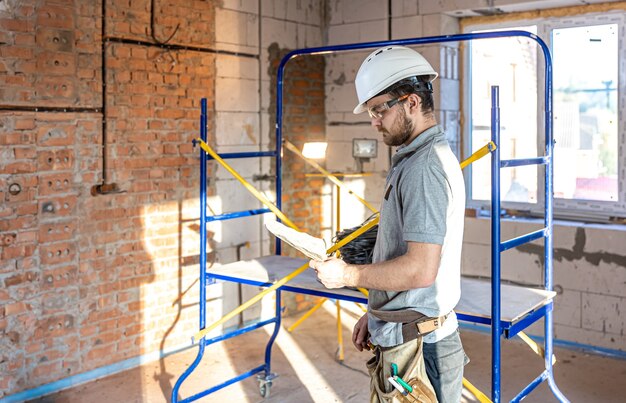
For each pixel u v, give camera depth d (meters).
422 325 1.87
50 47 3.39
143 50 3.82
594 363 3.89
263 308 4.70
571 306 4.14
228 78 4.34
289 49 4.77
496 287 2.38
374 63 1.95
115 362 3.80
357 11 4.87
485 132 4.73
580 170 4.29
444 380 1.94
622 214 4.11
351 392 3.52
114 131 3.70
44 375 3.47
